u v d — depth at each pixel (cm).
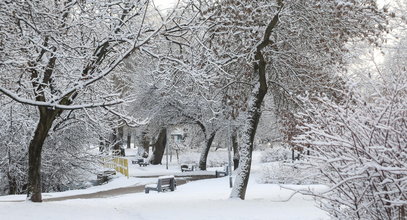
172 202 1350
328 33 1367
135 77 3281
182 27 1252
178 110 3369
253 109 1545
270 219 971
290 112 1496
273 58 1517
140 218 1030
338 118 511
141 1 1279
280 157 4566
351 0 1309
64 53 1135
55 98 1144
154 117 3409
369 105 507
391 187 471
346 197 505
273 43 1480
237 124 3306
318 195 498
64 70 1248
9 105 1739
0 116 1909
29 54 1135
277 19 1387
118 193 2134
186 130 4609
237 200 1385
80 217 989
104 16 1202
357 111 515
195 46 1366
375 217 486
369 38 1329
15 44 1117
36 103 1126
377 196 479
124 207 1215
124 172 3303
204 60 1309
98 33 1310
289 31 1431
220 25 1341
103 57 1386
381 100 515
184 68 1287
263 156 4662
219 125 3431
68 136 2347
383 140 486
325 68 1472
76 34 1331
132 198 1628
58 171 2461
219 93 1638
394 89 471
